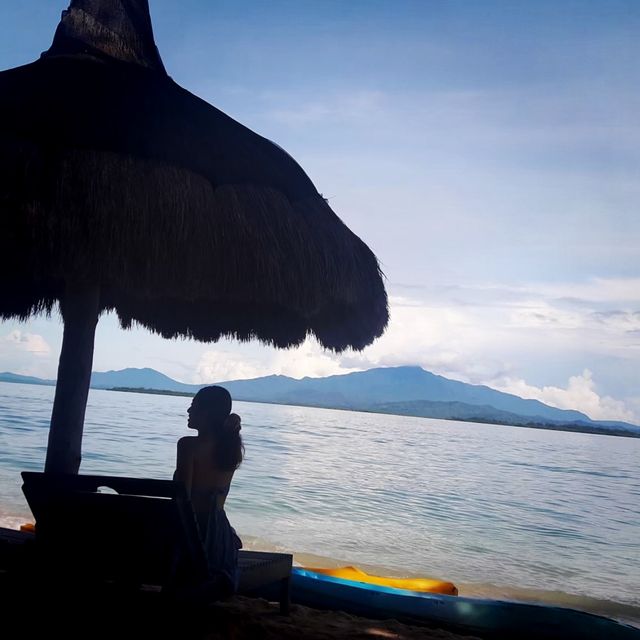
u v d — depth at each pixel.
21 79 3.80
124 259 3.22
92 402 65.50
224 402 3.72
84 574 3.46
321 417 97.00
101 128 3.48
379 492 15.29
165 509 3.22
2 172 3.21
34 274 3.26
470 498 16.06
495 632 4.70
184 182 3.46
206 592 3.48
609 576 9.14
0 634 3.40
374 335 4.44
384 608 4.87
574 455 49.59
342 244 3.95
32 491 3.38
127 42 4.13
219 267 3.45
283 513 11.30
